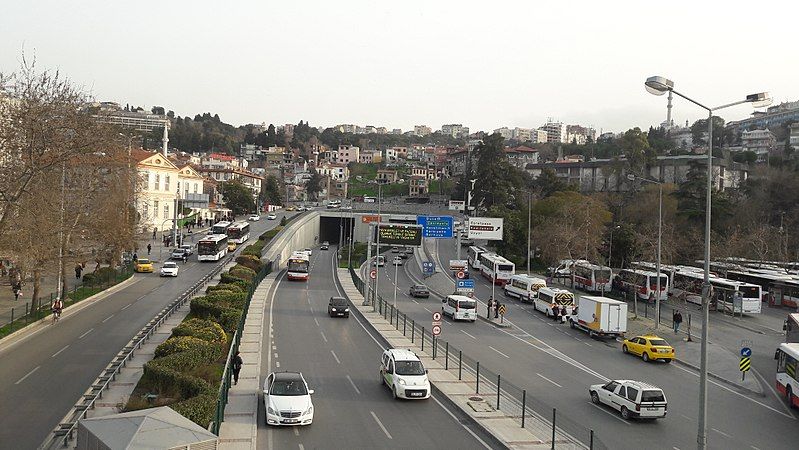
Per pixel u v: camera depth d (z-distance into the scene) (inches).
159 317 1663.4
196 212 5226.4
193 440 614.2
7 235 1478.8
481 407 1042.1
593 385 1175.0
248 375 1212.5
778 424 1059.9
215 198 6205.7
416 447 854.5
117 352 1344.7
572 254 3206.2
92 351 1350.9
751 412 1128.8
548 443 866.8
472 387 1184.2
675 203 3708.2
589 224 3134.8
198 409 788.6
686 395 1235.9
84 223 1926.7
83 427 637.9
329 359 1419.8
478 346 1662.2
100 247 2274.9
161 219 4441.4
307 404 936.3
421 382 1101.7
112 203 2080.5
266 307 2194.9
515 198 4923.7
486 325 2055.9
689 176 3747.5
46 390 1045.2
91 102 1823.3
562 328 2057.1
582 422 1002.1
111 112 1934.1
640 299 2674.7
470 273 3511.3
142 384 1016.9
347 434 901.8
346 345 1596.9
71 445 772.0
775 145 7465.6
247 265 3016.7
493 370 1369.3
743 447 922.7
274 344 1563.7
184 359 1060.5
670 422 1031.0
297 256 3080.7
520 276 2746.1
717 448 911.0
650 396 1008.2
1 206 1472.7
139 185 3095.5
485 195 5012.3
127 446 580.1
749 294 2294.5
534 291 2571.4
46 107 1371.8
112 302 2058.3
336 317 2053.4
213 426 807.1
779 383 1243.2
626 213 4114.2
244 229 4170.8
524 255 3932.1
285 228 4461.1
